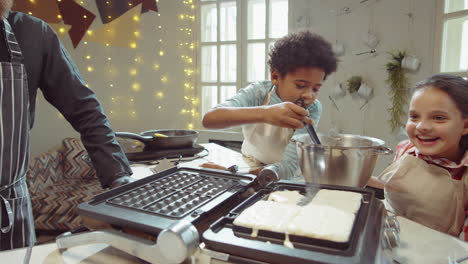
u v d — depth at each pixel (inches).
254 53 124.5
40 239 85.8
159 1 130.6
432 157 34.7
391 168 36.3
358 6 100.0
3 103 32.2
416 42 90.4
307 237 18.3
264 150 53.0
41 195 88.4
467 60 78.7
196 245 18.7
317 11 107.6
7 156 32.9
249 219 20.4
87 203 24.2
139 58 132.3
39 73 36.8
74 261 22.6
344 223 19.9
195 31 132.3
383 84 98.5
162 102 136.6
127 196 26.4
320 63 41.2
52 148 122.0
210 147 74.3
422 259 21.8
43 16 116.4
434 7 85.6
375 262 16.5
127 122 134.0
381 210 23.8
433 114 31.3
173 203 24.2
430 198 32.8
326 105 110.4
